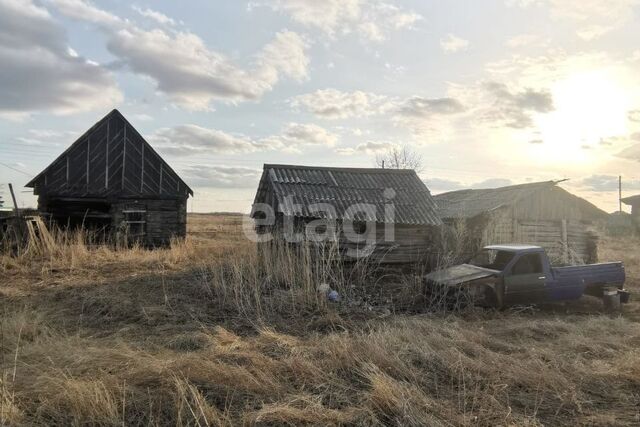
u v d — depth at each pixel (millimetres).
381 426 4434
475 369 6055
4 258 14977
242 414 4629
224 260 14555
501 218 18406
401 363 6020
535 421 4574
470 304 10164
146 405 4809
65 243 17422
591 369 6172
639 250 26547
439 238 15219
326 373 5805
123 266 15336
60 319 8953
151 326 8688
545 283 10648
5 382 5023
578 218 19953
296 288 11039
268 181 16297
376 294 11906
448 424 4465
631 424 4637
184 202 23344
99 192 22125
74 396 4633
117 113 22562
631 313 10836
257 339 7516
